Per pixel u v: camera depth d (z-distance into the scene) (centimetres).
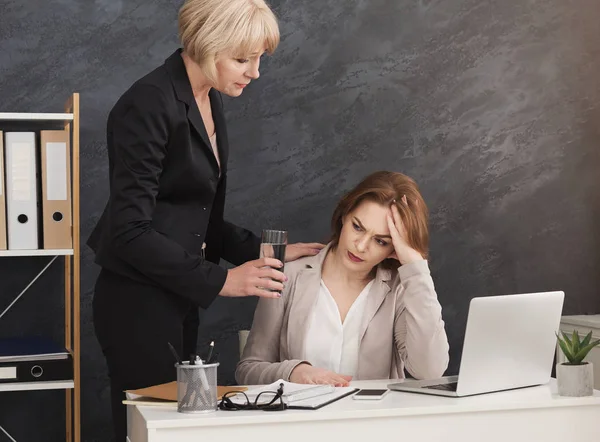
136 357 238
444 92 346
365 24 339
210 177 243
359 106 339
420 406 176
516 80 353
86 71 316
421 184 345
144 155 228
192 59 230
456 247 348
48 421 315
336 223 246
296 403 177
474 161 349
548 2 355
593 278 359
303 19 334
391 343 238
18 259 312
